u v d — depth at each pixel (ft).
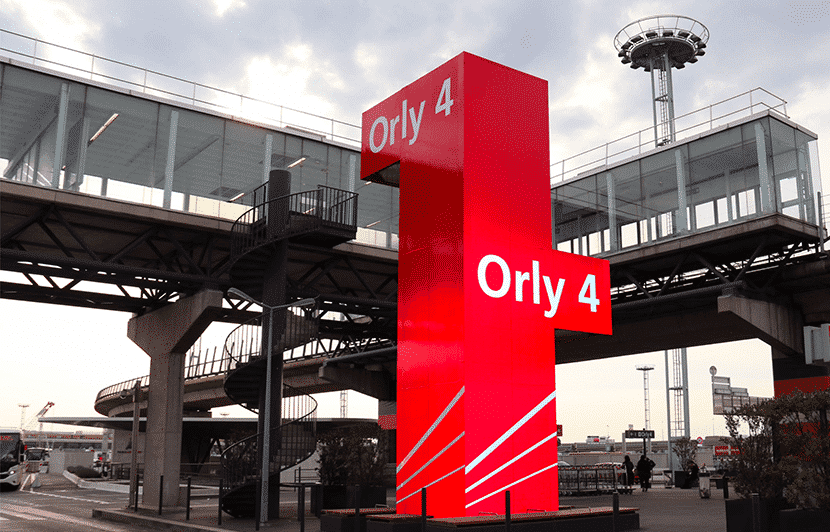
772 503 47.93
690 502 93.04
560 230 131.75
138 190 98.22
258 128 110.83
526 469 54.49
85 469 229.45
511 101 59.57
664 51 189.98
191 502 106.32
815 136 111.14
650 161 118.32
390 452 174.19
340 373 171.42
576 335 66.69
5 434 154.10
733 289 102.47
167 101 102.83
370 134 67.10
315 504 81.25
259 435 79.97
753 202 103.19
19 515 88.74
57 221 97.35
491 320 54.54
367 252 115.96
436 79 59.67
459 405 52.29
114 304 114.52
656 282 128.88
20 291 103.24
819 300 107.96
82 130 95.96
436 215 57.52
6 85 91.71
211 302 99.66
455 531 46.47
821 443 47.11
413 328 58.44
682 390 250.16
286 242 85.56
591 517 54.08
